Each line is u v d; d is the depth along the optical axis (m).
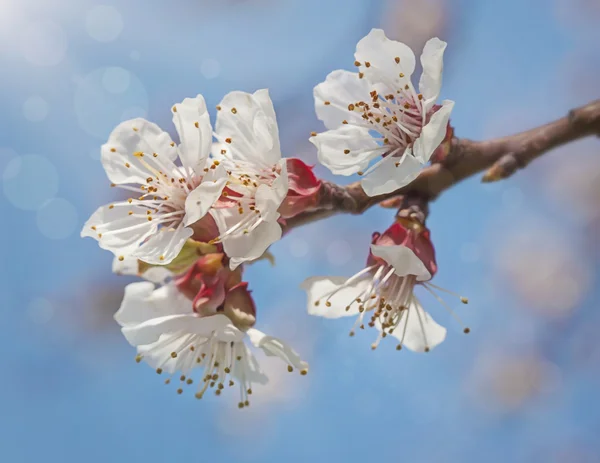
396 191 0.32
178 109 0.31
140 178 0.32
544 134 0.32
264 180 0.31
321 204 0.31
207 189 0.30
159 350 0.32
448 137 0.32
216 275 0.32
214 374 0.32
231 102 0.31
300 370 0.31
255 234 0.31
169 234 0.31
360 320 0.31
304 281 0.32
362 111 0.32
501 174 0.32
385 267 0.32
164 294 0.32
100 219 0.32
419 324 0.32
